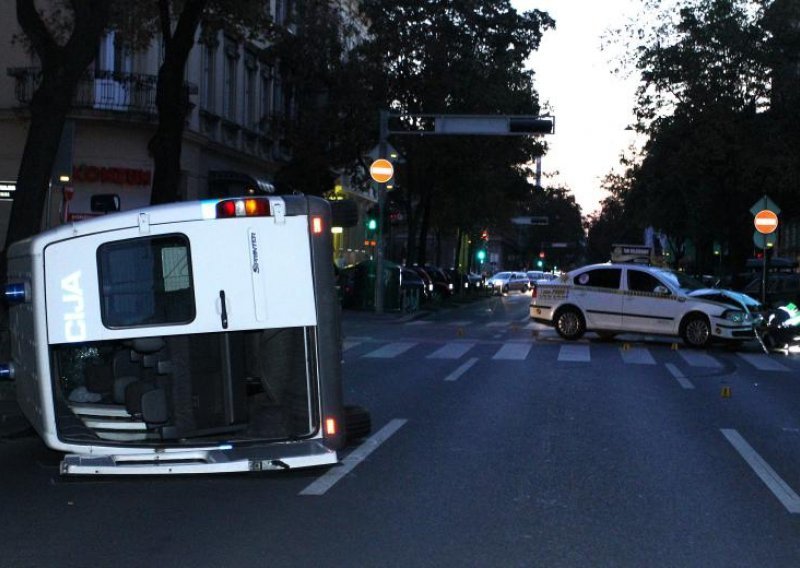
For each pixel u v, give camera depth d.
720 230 43.94
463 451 9.20
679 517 6.86
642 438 9.91
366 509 7.06
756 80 34.22
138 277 7.14
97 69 28.02
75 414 7.49
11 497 7.50
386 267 33.56
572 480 8.01
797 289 31.38
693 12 34.72
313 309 7.28
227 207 7.12
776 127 34.12
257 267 7.18
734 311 20.31
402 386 13.89
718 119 34.25
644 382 14.54
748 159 34.22
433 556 5.91
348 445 9.45
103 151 28.22
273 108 41.81
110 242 7.09
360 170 45.81
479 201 45.25
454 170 39.81
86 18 13.34
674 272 23.45
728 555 5.98
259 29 24.45
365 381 14.45
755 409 12.02
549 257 137.25
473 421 10.91
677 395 13.19
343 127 36.91
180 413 7.45
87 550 6.07
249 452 7.27
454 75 36.06
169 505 7.21
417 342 21.14
